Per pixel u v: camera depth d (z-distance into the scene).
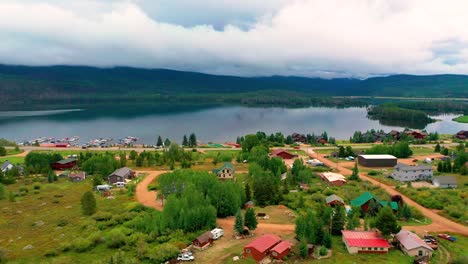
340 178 135.00
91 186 137.25
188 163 166.38
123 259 71.94
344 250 75.69
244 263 70.31
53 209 109.94
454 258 71.69
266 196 110.94
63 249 79.88
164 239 83.50
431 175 142.62
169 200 90.75
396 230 78.00
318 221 79.06
